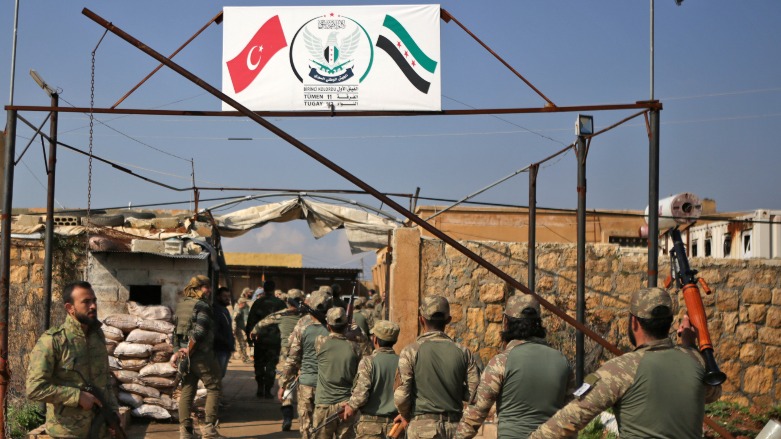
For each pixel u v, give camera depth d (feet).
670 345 14.06
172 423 36.91
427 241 44.16
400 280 43.62
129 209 54.70
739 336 43.55
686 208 44.11
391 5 33.73
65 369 18.29
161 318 37.29
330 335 27.50
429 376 21.06
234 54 33.45
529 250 43.52
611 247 44.78
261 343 47.57
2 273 31.53
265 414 41.70
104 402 18.69
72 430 18.34
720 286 43.80
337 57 33.60
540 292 44.37
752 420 37.01
